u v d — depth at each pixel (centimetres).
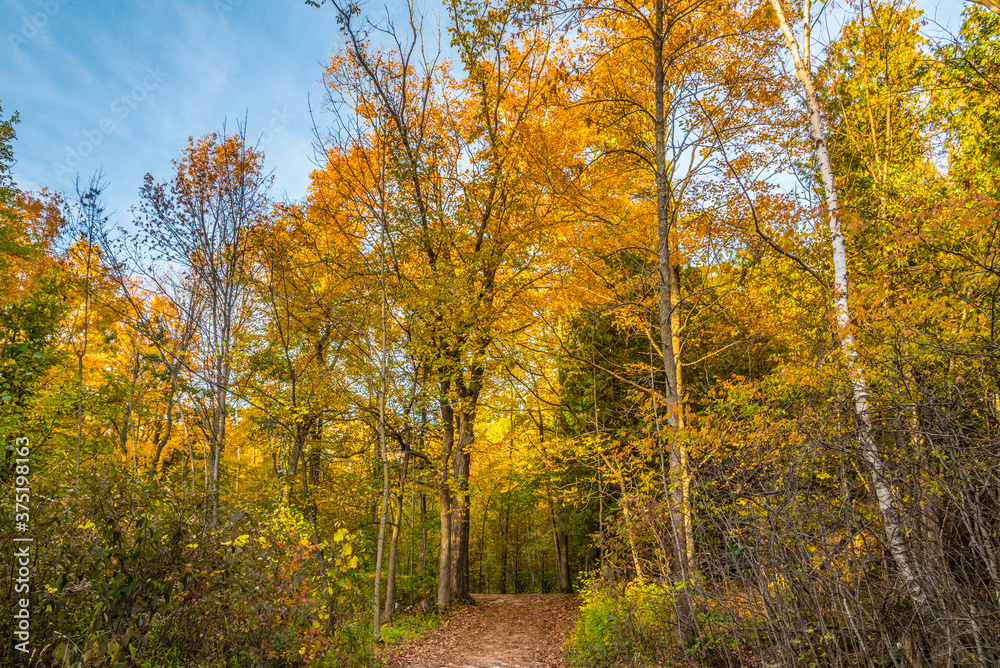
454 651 969
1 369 727
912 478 436
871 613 455
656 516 730
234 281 1160
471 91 1303
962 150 889
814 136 741
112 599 454
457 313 1150
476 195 1245
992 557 378
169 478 554
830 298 684
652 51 1030
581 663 791
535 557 3014
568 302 1139
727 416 738
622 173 1075
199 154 1105
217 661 521
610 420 1516
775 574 476
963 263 575
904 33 911
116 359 1505
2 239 1155
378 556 996
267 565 609
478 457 1695
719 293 1009
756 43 918
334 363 1298
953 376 502
